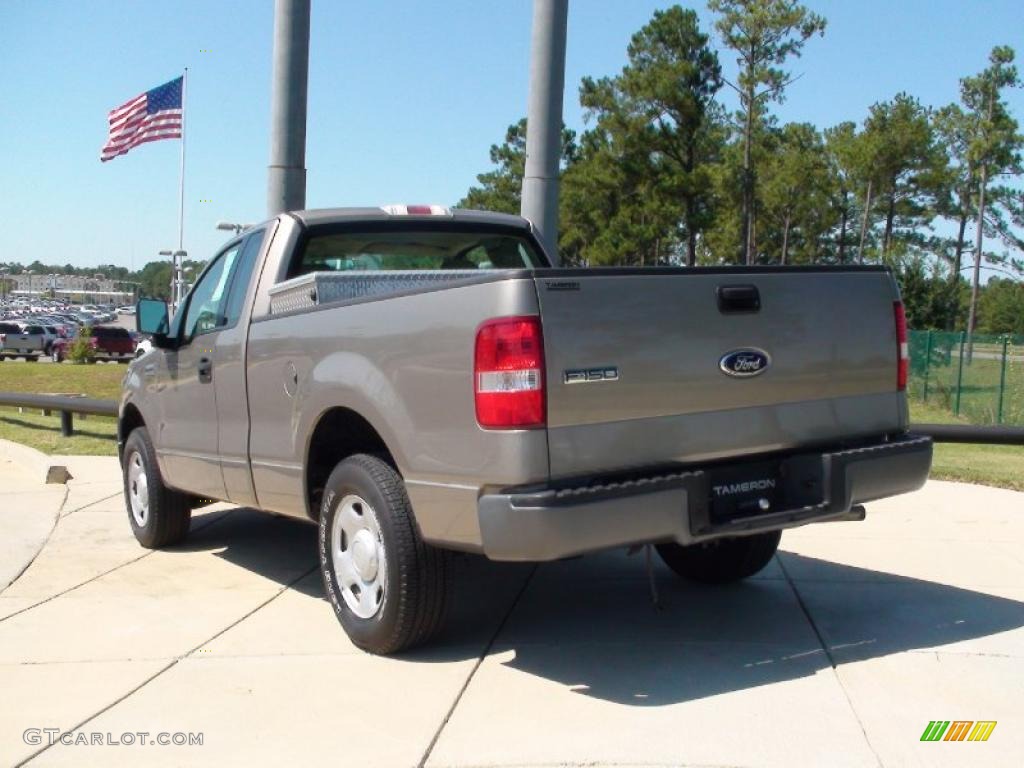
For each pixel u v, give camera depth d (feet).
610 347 14.73
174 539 25.04
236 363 20.26
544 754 13.34
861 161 159.22
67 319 337.93
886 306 17.62
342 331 17.10
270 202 31.24
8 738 14.24
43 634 18.63
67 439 45.34
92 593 21.30
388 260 21.93
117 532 27.04
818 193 177.68
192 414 22.24
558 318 14.39
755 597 20.11
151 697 15.61
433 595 16.22
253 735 14.20
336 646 17.70
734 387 15.80
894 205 175.73
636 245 142.41
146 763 13.43
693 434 15.42
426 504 15.49
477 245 23.00
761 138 163.53
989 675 15.83
